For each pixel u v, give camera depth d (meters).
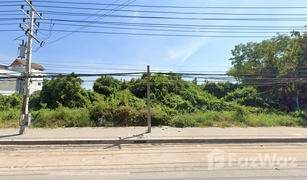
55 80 17.17
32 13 9.63
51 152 6.46
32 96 18.00
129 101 14.42
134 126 11.27
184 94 18.50
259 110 16.80
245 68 25.84
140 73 9.93
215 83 27.03
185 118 12.05
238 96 20.70
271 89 19.98
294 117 14.73
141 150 6.75
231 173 4.52
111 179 4.14
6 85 28.44
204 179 4.15
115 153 6.34
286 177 4.31
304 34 16.27
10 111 13.41
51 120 11.29
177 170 4.71
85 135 8.63
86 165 5.10
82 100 16.66
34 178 4.18
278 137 8.61
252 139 8.29
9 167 4.95
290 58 17.41
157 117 11.61
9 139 7.78
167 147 7.20
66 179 4.13
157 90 18.03
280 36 21.36
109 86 19.56
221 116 13.20
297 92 17.81
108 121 11.61
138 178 4.20
